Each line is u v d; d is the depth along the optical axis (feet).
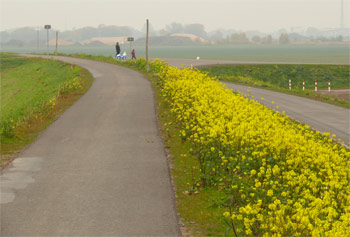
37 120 68.49
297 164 36.50
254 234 24.97
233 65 217.56
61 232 28.17
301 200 26.14
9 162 45.60
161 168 42.60
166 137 56.08
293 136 42.06
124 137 56.49
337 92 171.12
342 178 34.09
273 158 38.93
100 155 47.91
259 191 31.55
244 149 40.86
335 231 22.17
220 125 44.70
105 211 31.73
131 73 155.43
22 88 182.70
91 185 37.78
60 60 237.86
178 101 71.82
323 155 38.06
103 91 104.68
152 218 30.35
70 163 44.86
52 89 156.66
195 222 29.58
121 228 28.71
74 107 81.46
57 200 34.14
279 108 97.19
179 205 32.86
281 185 33.04
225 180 35.78
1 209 32.37
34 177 40.29
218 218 29.78
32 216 30.96
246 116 52.24
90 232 28.12
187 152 47.78
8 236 27.66
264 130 43.88
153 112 74.33
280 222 23.29
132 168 42.78
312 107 100.17
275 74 209.77
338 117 85.30
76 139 55.83
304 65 222.28
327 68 219.20
